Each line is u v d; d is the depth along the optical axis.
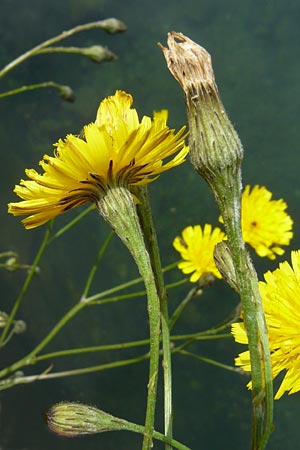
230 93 1.08
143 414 0.87
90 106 1.04
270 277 0.20
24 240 0.93
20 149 0.99
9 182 0.96
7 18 1.08
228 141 0.18
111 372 0.89
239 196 0.18
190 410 0.87
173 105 1.06
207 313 0.91
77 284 0.93
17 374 0.39
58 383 0.88
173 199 0.98
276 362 0.19
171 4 1.12
